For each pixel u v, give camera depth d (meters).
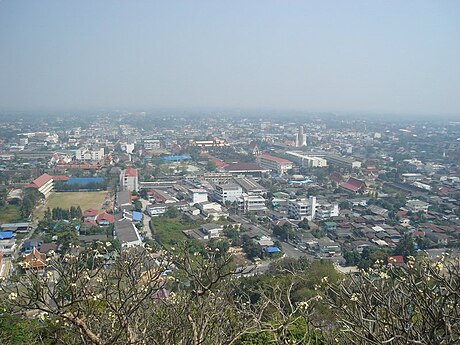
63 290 9.00
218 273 11.77
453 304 8.89
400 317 8.89
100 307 10.42
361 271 10.75
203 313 11.12
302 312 11.94
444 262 10.22
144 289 10.20
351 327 9.70
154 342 10.21
